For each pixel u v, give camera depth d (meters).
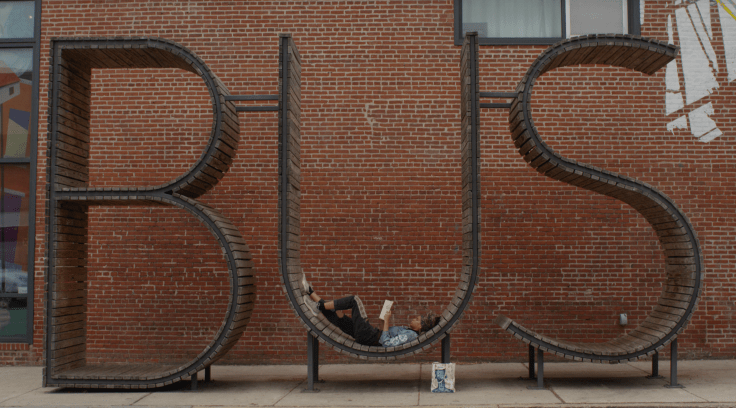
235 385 5.80
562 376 6.09
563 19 7.48
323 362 7.11
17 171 7.37
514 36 7.46
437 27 7.32
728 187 7.12
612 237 7.09
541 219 7.12
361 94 7.27
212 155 5.48
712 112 7.19
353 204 7.17
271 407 4.83
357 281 7.09
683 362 6.84
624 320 6.92
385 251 7.11
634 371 6.34
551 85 7.23
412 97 7.26
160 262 7.18
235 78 7.27
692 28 7.27
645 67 5.99
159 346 7.09
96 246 7.21
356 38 7.32
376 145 7.22
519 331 5.39
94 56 5.80
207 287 7.13
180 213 7.23
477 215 5.33
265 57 7.29
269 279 7.11
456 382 5.80
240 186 7.18
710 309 7.04
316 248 7.12
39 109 7.35
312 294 5.85
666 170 7.13
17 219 7.32
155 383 5.37
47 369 5.43
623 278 7.05
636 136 7.16
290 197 5.50
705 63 7.23
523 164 7.18
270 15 7.34
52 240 5.52
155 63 6.00
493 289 7.07
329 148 7.23
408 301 7.05
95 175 7.22
